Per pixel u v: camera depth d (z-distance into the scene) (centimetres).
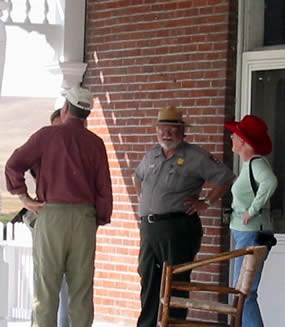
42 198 1512
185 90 2039
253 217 1647
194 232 1739
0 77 1902
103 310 2183
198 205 1727
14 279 2166
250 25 1989
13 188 1509
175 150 1733
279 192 1952
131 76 2145
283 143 1955
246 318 1644
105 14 2205
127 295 2138
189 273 1725
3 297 1923
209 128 1995
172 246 1719
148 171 1750
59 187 1498
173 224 1716
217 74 1986
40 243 1509
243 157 1675
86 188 1515
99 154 1540
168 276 1353
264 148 1662
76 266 1520
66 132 1517
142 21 2123
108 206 1550
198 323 1366
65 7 2238
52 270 1509
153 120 2102
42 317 1513
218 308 1368
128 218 2144
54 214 1495
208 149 1994
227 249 1980
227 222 1842
